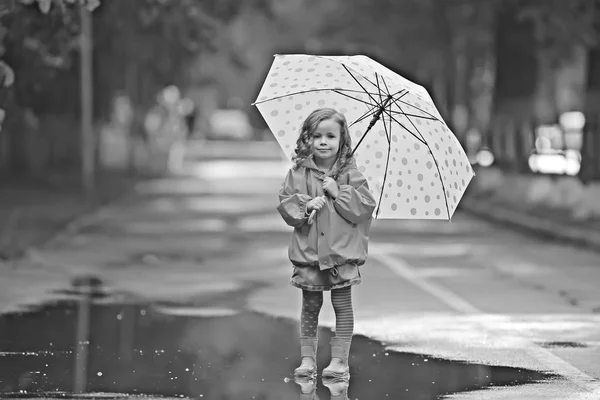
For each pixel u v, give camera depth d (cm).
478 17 6488
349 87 1477
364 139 1473
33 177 6197
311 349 1440
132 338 1705
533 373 1467
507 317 1941
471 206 4769
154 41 5262
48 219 3897
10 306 2027
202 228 3856
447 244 3375
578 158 4572
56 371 1452
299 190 1403
